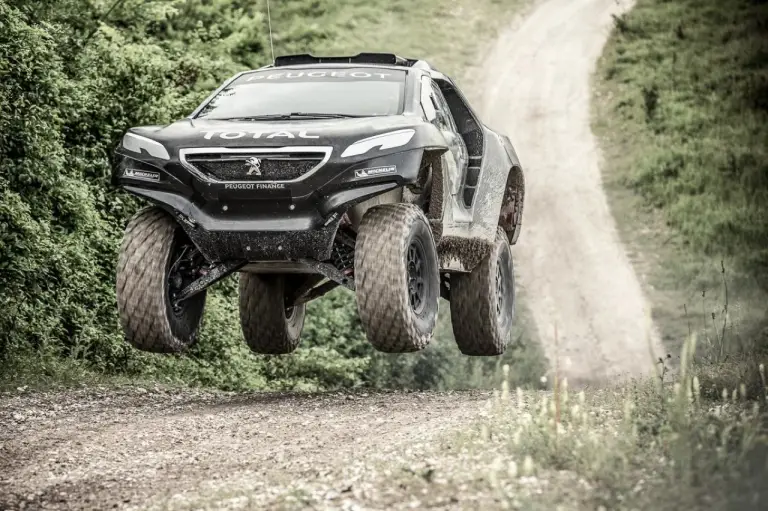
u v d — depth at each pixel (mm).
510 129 101125
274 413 18750
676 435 11469
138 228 17984
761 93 104000
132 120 41125
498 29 119312
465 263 21391
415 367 63531
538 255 82750
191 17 70500
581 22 120625
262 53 75062
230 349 42312
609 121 101562
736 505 9727
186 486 12523
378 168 16781
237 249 17266
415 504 10469
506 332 23281
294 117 18766
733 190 89688
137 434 16516
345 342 61656
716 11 119062
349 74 20094
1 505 12000
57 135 34844
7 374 24328
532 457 11852
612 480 10750
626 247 83438
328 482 11703
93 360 33938
